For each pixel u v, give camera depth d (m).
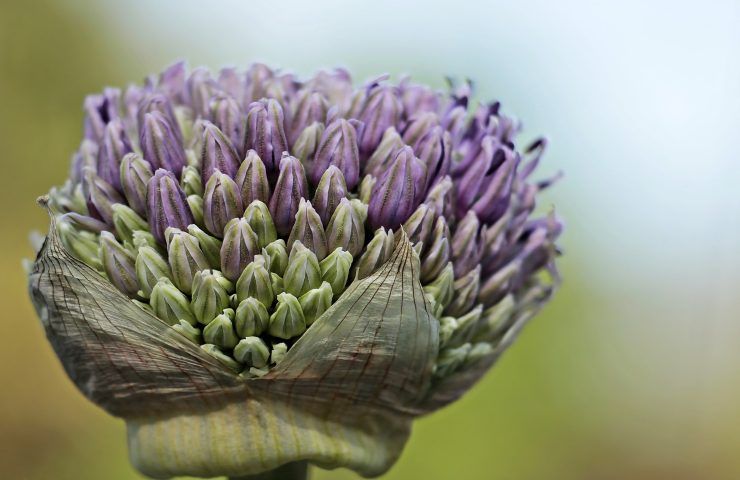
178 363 0.19
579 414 0.39
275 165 0.19
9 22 0.39
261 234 0.19
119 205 0.19
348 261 0.19
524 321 0.21
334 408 0.19
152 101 0.20
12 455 0.36
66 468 0.35
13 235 0.39
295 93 0.21
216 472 0.19
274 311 0.19
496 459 0.36
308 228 0.19
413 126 0.20
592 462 0.39
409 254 0.18
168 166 0.19
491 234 0.20
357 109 0.20
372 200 0.19
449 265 0.19
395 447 0.20
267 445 0.19
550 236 0.21
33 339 0.38
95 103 0.21
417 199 0.19
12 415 0.36
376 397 0.19
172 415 0.19
